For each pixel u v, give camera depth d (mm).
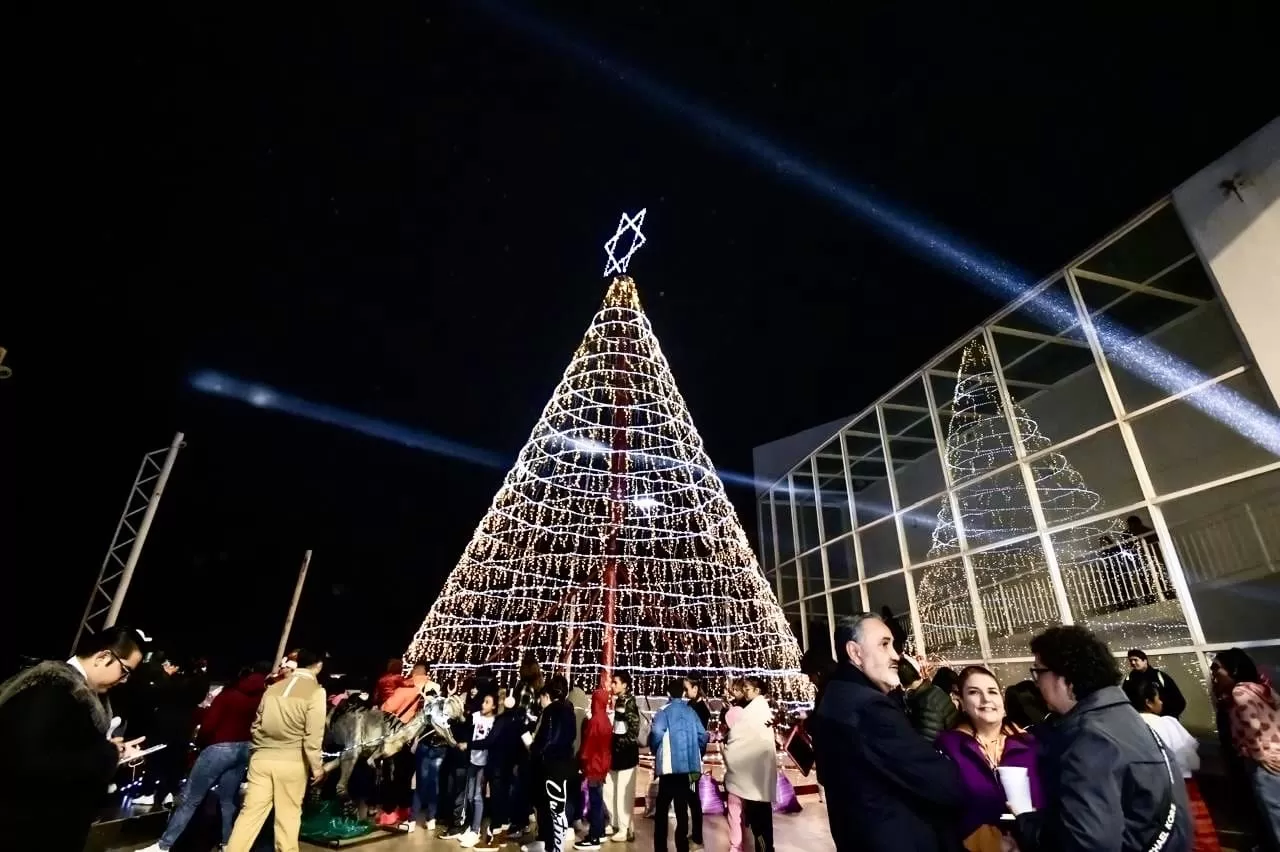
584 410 15742
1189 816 2393
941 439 12266
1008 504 12625
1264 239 7258
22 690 2822
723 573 14117
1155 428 10305
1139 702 5086
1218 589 8836
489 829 6980
